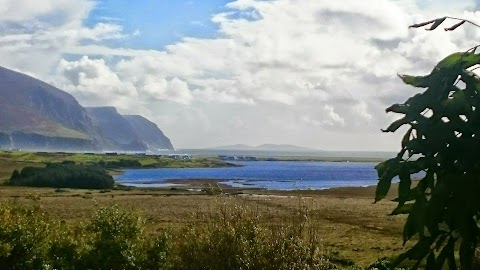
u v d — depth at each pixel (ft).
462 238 7.97
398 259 8.87
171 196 155.02
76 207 112.06
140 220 30.07
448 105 8.25
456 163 8.25
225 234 26.50
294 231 27.32
